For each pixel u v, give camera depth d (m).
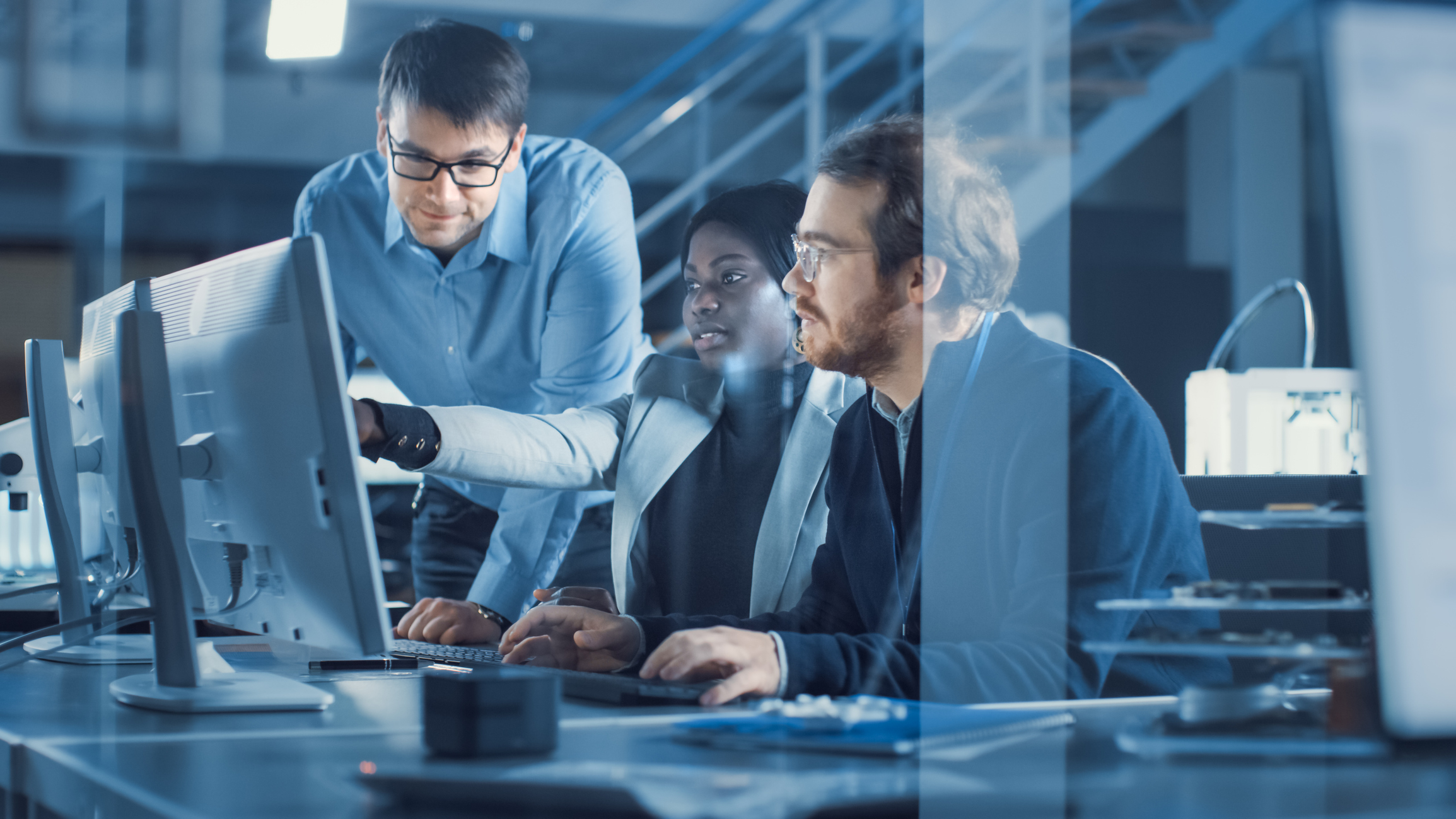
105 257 5.56
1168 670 1.08
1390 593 0.69
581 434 1.99
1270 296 2.13
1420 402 0.65
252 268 1.03
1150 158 5.82
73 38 5.31
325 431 0.94
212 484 1.11
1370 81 0.65
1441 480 0.66
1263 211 5.62
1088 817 0.73
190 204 5.61
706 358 2.07
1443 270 0.65
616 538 2.06
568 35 5.41
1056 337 1.29
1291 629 0.93
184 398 1.14
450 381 2.54
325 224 2.50
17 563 1.91
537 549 2.27
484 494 2.42
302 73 5.57
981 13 1.29
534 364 2.51
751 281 2.03
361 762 0.82
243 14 5.39
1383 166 0.65
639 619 1.34
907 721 0.91
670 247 4.92
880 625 1.49
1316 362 2.06
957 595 1.21
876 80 5.53
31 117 5.31
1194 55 4.64
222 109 5.52
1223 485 1.25
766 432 2.03
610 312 2.47
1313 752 0.75
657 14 5.29
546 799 0.71
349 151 5.68
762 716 0.94
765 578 1.96
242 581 1.12
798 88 5.71
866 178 1.55
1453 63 0.65
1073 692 1.06
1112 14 4.61
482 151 2.29
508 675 0.86
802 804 0.69
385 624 0.95
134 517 1.25
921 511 1.26
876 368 1.56
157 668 1.11
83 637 1.49
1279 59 5.50
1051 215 1.30
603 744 0.88
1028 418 1.18
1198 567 1.14
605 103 5.81
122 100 5.41
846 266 1.56
